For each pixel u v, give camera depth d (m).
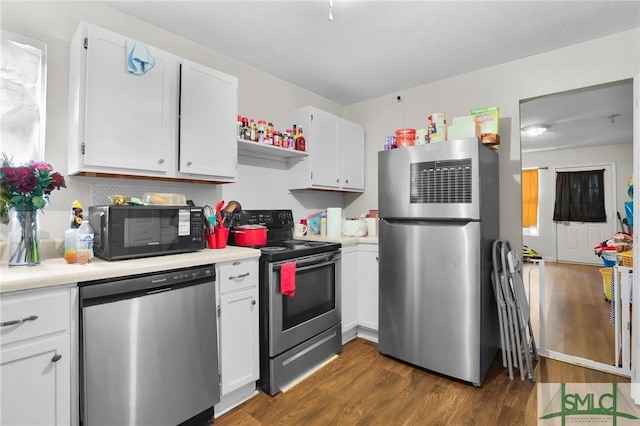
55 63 1.74
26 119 1.65
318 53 2.51
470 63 2.67
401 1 1.87
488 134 2.30
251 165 2.74
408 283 2.31
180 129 1.92
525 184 7.12
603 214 6.28
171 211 1.77
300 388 2.04
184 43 2.29
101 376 1.30
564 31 2.19
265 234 2.36
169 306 1.52
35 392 1.18
